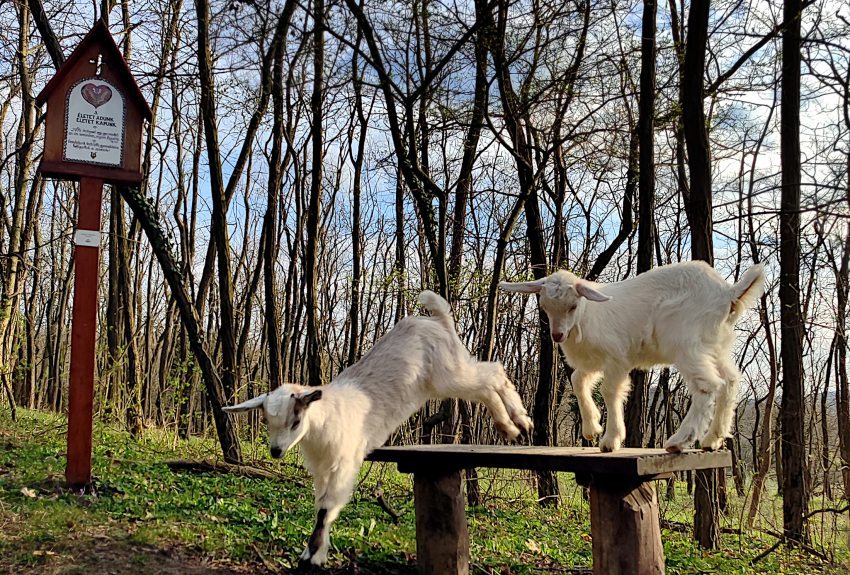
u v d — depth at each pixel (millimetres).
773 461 17094
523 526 7871
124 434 10367
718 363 4805
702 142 8430
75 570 4480
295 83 8969
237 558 5016
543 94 10328
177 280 8727
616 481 4344
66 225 21734
